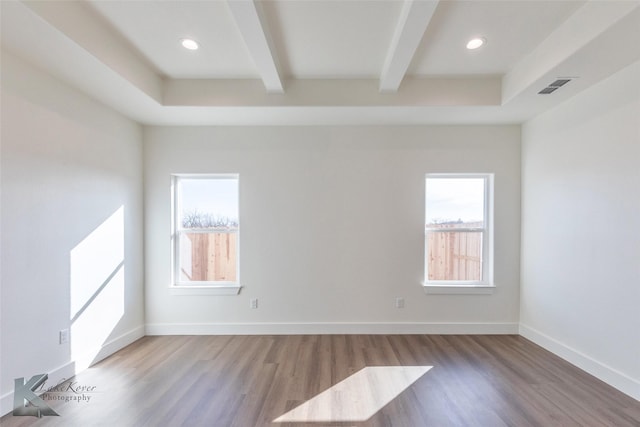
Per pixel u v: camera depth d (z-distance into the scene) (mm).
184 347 3088
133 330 3270
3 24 1705
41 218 2223
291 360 2775
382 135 3473
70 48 1945
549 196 2988
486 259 3561
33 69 2150
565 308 2779
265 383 2369
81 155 2590
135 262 3322
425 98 2877
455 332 3451
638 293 2121
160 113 3078
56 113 2342
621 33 1768
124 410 2027
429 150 3457
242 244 3486
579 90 2551
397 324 3463
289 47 2365
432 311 3471
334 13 1961
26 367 2107
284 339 3305
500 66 2652
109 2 1869
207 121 3336
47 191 2271
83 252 2607
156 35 2211
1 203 1957
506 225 3453
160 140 3482
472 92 2869
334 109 2986
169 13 1973
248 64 2643
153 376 2488
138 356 2879
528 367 2627
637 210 2125
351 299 3473
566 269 2770
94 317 2729
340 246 3480
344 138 3480
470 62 2586
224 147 3484
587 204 2539
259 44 2123
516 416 1957
